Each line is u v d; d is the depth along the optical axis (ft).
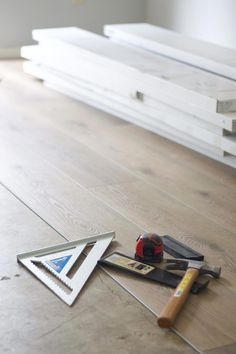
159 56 16.29
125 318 7.46
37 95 17.47
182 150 13.52
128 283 8.22
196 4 21.25
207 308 7.71
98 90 16.02
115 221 10.04
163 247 8.94
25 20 22.43
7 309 7.60
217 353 6.86
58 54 17.49
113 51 16.49
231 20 19.76
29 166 12.36
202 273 8.27
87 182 11.64
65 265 8.57
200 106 12.49
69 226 9.82
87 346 6.92
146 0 24.03
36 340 7.02
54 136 14.19
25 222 9.93
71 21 23.20
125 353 6.81
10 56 22.52
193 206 10.71
